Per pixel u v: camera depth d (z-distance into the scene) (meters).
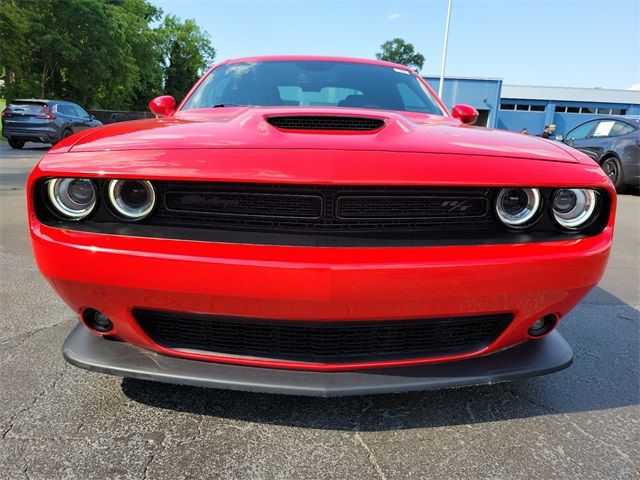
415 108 2.76
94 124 16.61
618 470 1.50
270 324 1.46
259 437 1.63
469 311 1.48
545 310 1.56
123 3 37.34
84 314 1.61
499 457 1.56
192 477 1.44
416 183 1.41
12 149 14.64
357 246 1.41
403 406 1.82
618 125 8.78
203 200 1.46
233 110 2.38
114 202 1.47
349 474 1.47
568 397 1.93
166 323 1.57
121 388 1.90
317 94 2.79
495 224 1.54
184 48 55.88
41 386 1.91
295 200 1.44
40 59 27.47
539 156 1.59
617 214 6.74
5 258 3.72
